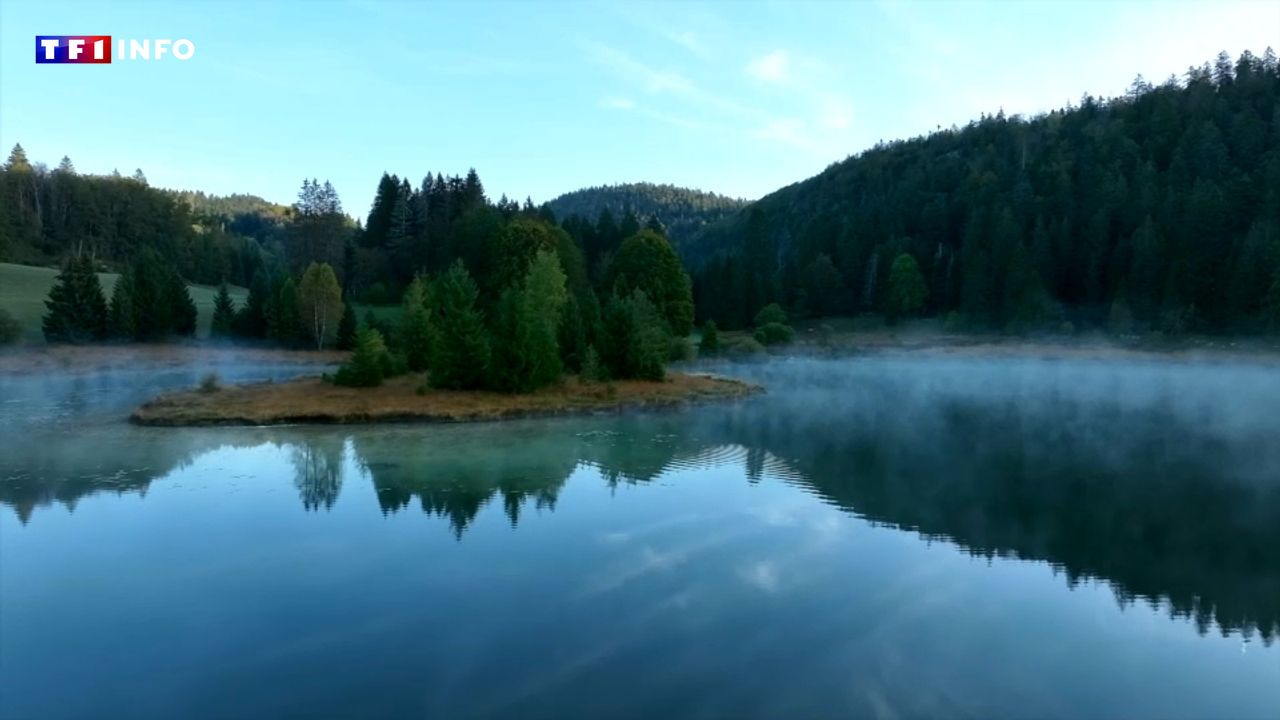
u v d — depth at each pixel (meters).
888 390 43.50
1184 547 14.03
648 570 12.56
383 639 10.02
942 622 10.62
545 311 41.22
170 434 25.23
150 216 110.25
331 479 18.97
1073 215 86.25
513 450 22.94
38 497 17.08
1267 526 15.37
